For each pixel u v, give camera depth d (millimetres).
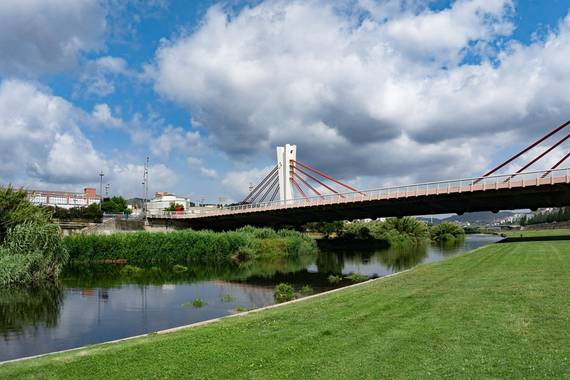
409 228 92500
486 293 15875
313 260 53281
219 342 11242
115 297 26438
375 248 73938
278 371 8891
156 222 75562
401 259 52375
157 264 48312
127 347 11273
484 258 31109
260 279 35344
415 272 25672
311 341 10867
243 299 25516
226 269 43812
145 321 19844
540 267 22938
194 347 10891
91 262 47750
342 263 48875
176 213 81875
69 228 67938
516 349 9320
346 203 60250
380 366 8820
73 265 45938
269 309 17172
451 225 104000
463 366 8531
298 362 9359
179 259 51656
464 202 55094
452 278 21000
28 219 36188
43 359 10734
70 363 10125
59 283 32625
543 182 46062
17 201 37719
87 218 93375
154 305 23750
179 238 51906
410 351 9633
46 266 32562
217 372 9031
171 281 34094
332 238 82312
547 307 12812
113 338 16922
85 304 24141
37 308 23031
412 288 18609
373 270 41375
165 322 19609
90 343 16203
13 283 31016
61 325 19109
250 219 77875
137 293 27969
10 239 32844
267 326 12844
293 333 11781
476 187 49719
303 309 15500
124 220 69188
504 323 11367
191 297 26344
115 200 140000
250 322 13617
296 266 46312
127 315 21188
